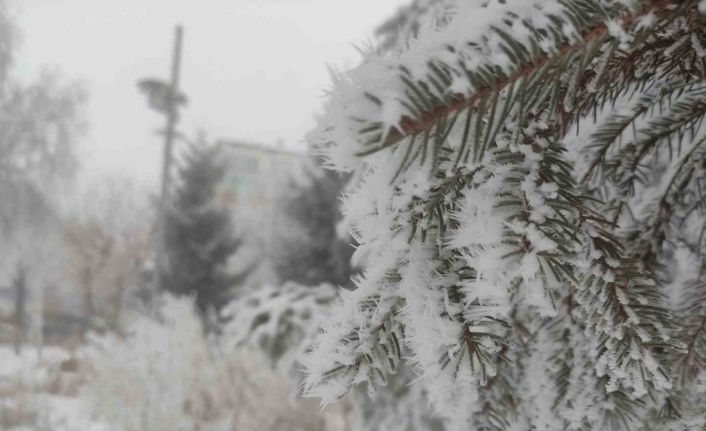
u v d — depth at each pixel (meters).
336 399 0.55
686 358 0.73
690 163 0.85
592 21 0.42
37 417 7.07
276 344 3.59
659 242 0.84
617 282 0.56
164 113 11.57
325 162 0.41
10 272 22.47
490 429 0.79
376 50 0.43
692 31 0.52
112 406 6.41
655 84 0.68
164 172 12.54
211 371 6.66
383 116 0.37
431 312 0.51
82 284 25.56
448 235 0.53
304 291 4.01
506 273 0.47
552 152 0.51
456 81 0.39
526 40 0.41
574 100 0.52
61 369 9.73
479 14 0.43
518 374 0.81
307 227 10.02
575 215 0.55
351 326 0.56
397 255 0.54
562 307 0.77
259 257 15.16
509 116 0.51
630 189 0.84
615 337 0.56
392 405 3.02
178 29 12.04
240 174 21.11
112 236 26.33
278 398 6.37
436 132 0.40
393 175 0.43
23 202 22.97
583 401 0.74
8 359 8.80
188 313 7.44
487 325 0.54
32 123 22.30
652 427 0.72
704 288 0.81
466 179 0.52
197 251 14.39
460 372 0.53
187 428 6.48
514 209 0.49
